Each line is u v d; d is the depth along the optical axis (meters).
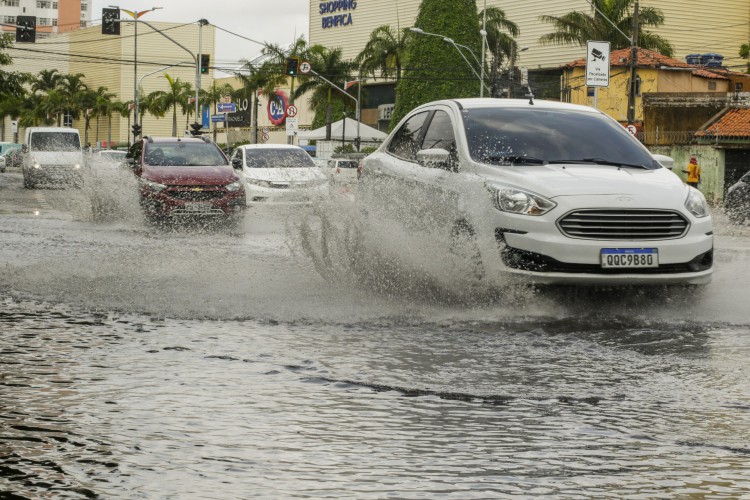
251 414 5.57
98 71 165.62
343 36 121.31
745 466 4.68
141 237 19.27
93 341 7.87
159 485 4.31
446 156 10.50
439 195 10.45
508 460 4.73
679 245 9.64
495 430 5.29
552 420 5.53
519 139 10.92
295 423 5.38
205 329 8.47
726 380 6.66
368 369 6.86
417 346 7.80
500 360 7.29
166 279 11.42
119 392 6.09
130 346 7.66
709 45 94.75
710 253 9.91
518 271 9.52
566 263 9.44
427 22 84.94
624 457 4.80
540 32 96.62
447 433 5.21
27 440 5.01
